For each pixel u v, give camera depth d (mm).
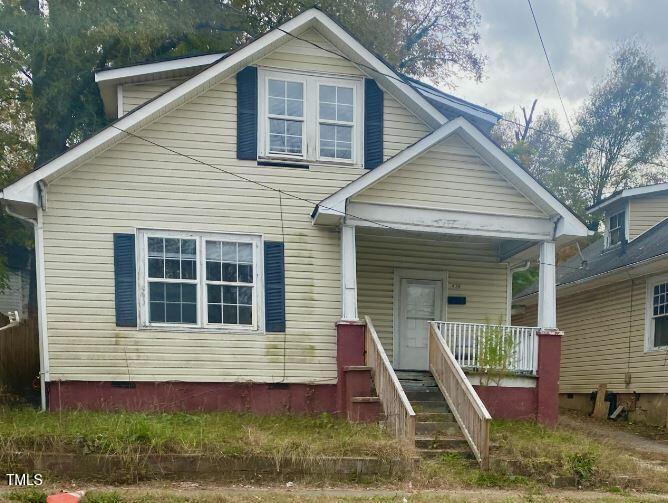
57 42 13844
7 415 8797
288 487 7012
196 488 6828
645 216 16344
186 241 10211
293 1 18172
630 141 30781
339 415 9820
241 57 10336
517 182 10648
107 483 6875
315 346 10422
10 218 16406
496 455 8172
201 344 10070
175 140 10234
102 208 9898
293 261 10516
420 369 12359
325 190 10750
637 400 14094
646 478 7922
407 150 10117
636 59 30500
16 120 17266
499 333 10625
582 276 16234
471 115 13320
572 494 7328
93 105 15586
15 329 10672
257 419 9469
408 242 12539
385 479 7367
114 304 9820
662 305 13586
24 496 6133
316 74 10898
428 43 23266
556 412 10625
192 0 16922
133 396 9766
